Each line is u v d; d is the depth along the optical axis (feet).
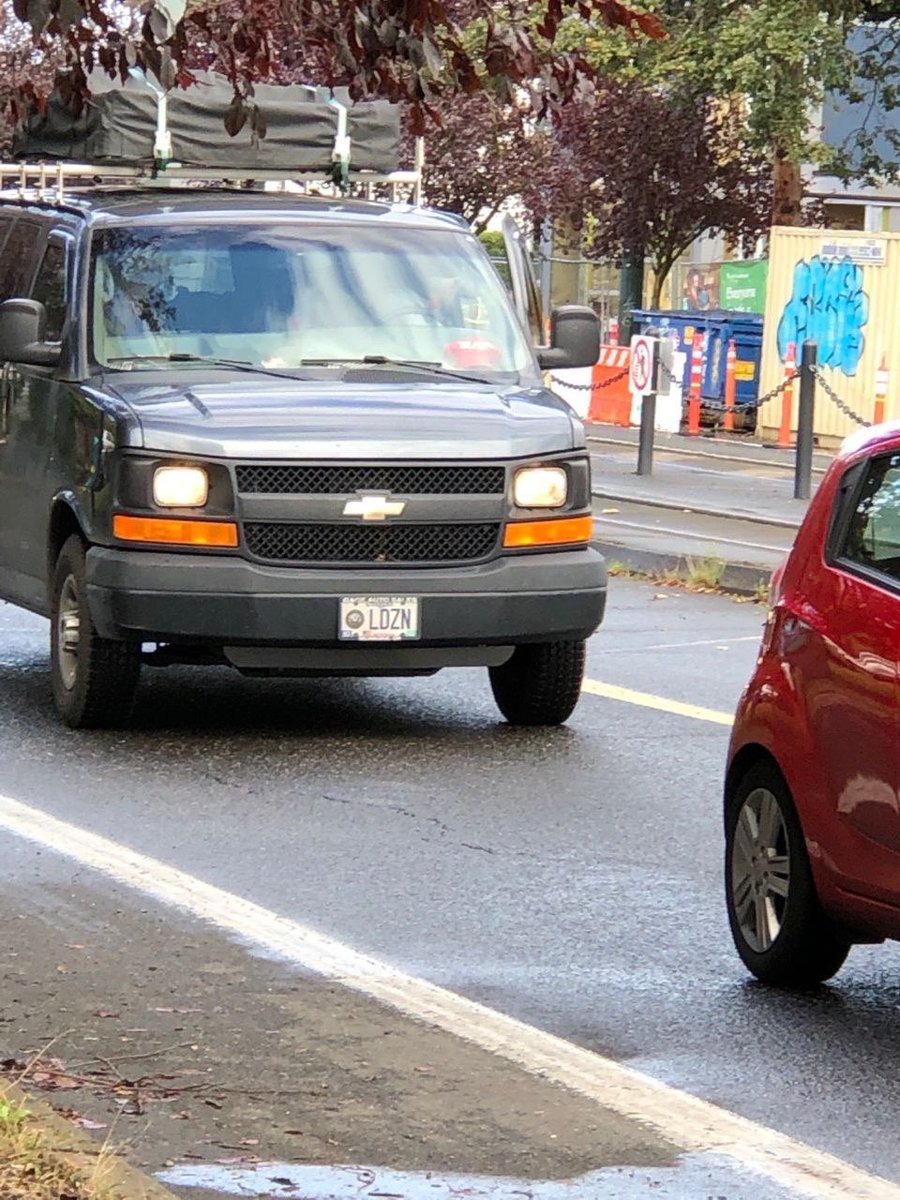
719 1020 29.68
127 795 42.47
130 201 53.16
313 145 59.82
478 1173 23.63
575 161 161.58
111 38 30.35
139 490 45.60
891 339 126.41
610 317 195.21
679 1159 24.26
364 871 37.17
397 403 47.52
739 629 65.72
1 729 48.49
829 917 30.50
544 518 46.98
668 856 38.75
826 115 180.65
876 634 29.22
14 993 30.12
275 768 45.19
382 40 29.01
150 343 49.88
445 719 51.08
